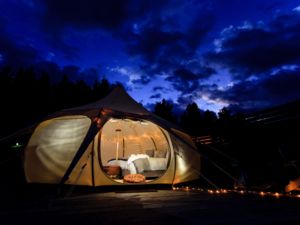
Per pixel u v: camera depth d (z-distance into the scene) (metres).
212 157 7.69
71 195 4.60
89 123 5.25
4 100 19.97
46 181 5.19
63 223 2.59
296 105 5.45
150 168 6.53
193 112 25.44
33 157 5.43
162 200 4.02
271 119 5.97
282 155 5.03
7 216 2.91
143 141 8.07
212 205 3.57
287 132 5.52
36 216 2.91
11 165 11.28
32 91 21.45
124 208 3.37
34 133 5.56
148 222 2.62
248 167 5.54
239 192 4.95
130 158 6.84
